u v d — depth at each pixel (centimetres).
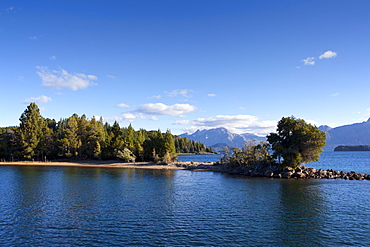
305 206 3959
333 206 3966
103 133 13900
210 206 3928
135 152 12900
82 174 8075
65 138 13312
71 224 3075
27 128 13175
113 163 12138
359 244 2566
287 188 5512
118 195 4722
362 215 3497
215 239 2644
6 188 5406
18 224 3083
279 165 7738
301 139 7525
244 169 8438
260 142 8612
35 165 11669
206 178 7219
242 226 3038
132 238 2655
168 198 4475
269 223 3152
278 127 8000
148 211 3638
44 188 5419
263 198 4497
